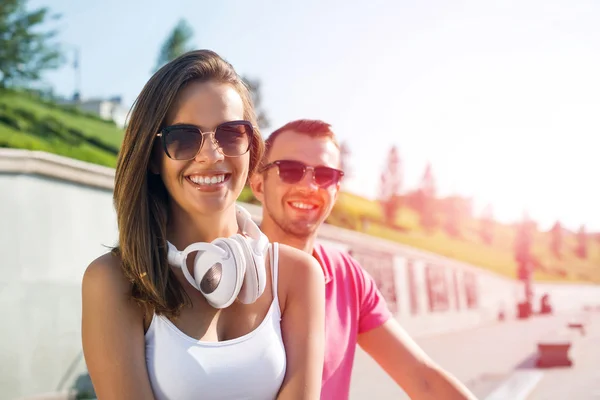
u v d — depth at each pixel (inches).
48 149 1159.0
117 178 76.5
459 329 1333.7
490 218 2716.5
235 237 75.4
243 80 81.4
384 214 2331.4
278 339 78.2
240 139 76.8
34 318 463.5
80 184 504.1
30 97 1310.3
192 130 74.2
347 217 1849.2
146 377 71.7
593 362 668.7
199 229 79.4
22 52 1341.0
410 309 1104.2
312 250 125.6
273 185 126.7
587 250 3083.2
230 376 72.6
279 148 127.8
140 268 72.8
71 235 494.9
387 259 1014.4
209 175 75.7
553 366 637.9
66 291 486.6
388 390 487.2
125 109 1705.2
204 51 78.4
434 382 110.2
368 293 117.1
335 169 128.0
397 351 114.3
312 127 128.6
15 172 463.2
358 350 732.7
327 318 109.0
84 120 1327.5
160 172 77.9
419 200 2573.8
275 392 76.2
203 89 76.0
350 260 119.5
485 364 680.4
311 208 125.9
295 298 81.7
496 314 1715.1
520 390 492.4
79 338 489.1
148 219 74.8
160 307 72.9
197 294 77.2
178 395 71.2
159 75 76.1
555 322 1592.0
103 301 73.1
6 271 453.1
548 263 2773.1
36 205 474.9
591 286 2677.2
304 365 78.5
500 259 2400.3
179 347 72.4
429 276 1226.0
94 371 73.0
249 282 74.5
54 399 449.4
